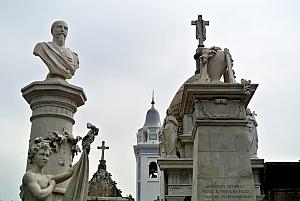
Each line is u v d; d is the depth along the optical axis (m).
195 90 10.55
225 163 10.05
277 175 18.22
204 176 9.94
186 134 19.38
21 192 9.84
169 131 19.47
